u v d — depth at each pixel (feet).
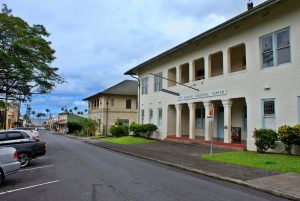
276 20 54.95
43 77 75.41
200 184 31.71
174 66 90.53
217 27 64.95
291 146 49.49
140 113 113.91
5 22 66.23
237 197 26.23
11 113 204.95
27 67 68.74
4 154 32.68
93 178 34.81
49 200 25.25
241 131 71.56
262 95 57.16
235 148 61.62
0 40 66.39
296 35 51.03
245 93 61.41
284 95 52.65
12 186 31.07
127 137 103.55
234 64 74.28
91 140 116.06
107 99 164.35
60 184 31.63
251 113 59.57
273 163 41.60
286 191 27.14
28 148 44.93
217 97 69.87
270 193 27.73
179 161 47.57
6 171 32.37
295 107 50.65
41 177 35.88
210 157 51.11
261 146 52.90
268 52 56.90
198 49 78.38
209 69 74.18
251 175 34.83
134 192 27.81
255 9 54.39
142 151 64.85
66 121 250.98
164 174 37.83
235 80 64.59
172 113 95.14
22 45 67.36
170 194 27.09
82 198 25.72
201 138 81.92
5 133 47.70
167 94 94.17
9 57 62.44
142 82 113.91
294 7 51.57
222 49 69.15
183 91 84.79
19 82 75.15
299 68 50.24
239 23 61.93
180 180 33.86
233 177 33.88
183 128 95.76
